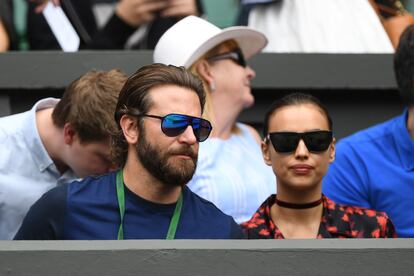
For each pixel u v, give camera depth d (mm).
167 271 12789
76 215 14133
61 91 20734
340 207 15836
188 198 14547
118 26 20734
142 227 14125
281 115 15609
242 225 15750
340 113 21203
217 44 18000
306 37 21141
